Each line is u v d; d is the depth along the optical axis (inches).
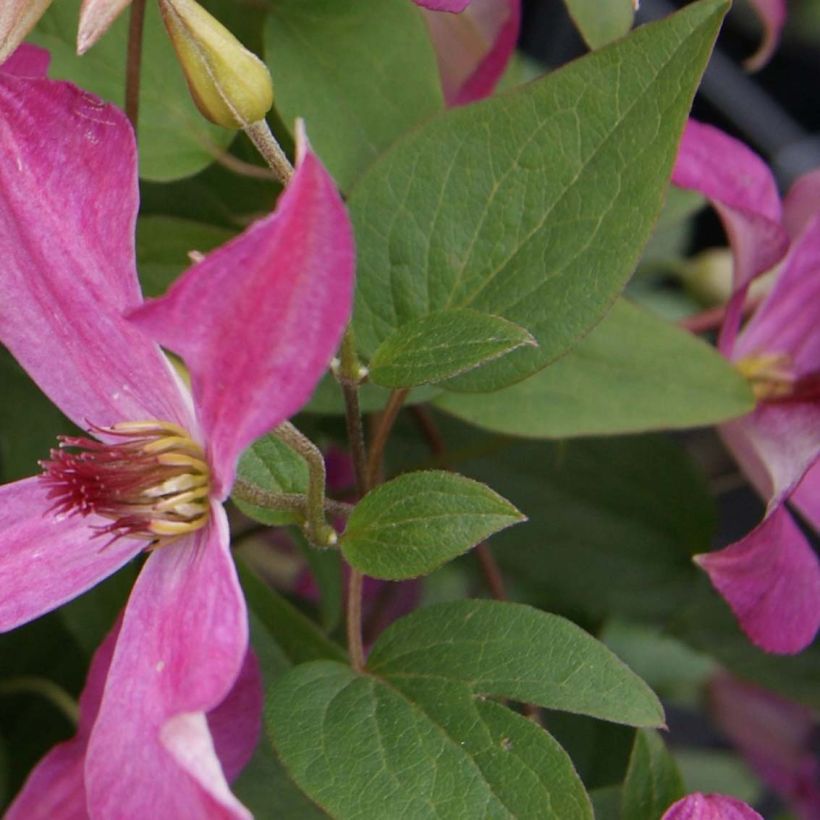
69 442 10.8
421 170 11.2
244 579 12.1
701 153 12.5
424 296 11.3
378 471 11.7
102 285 10.6
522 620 10.6
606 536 14.4
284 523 10.9
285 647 12.0
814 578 12.2
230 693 11.1
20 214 10.5
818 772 17.2
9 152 10.4
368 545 10.4
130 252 10.4
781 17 13.2
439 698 10.5
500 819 10.0
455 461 13.6
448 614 10.7
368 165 12.0
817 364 13.1
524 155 11.1
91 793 10.1
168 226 12.3
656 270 17.1
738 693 17.5
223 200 13.2
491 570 13.6
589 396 12.1
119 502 10.6
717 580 11.4
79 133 10.3
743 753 17.5
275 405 9.5
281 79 12.1
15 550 10.9
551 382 12.2
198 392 10.1
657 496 14.3
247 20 12.4
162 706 10.1
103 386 10.8
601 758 14.1
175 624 10.4
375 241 11.3
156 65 12.3
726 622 14.3
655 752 11.1
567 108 11.0
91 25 10.4
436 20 13.2
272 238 9.2
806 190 13.5
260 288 9.4
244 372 9.7
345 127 12.1
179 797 9.8
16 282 10.7
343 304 9.1
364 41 12.2
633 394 12.1
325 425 14.1
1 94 10.3
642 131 10.8
